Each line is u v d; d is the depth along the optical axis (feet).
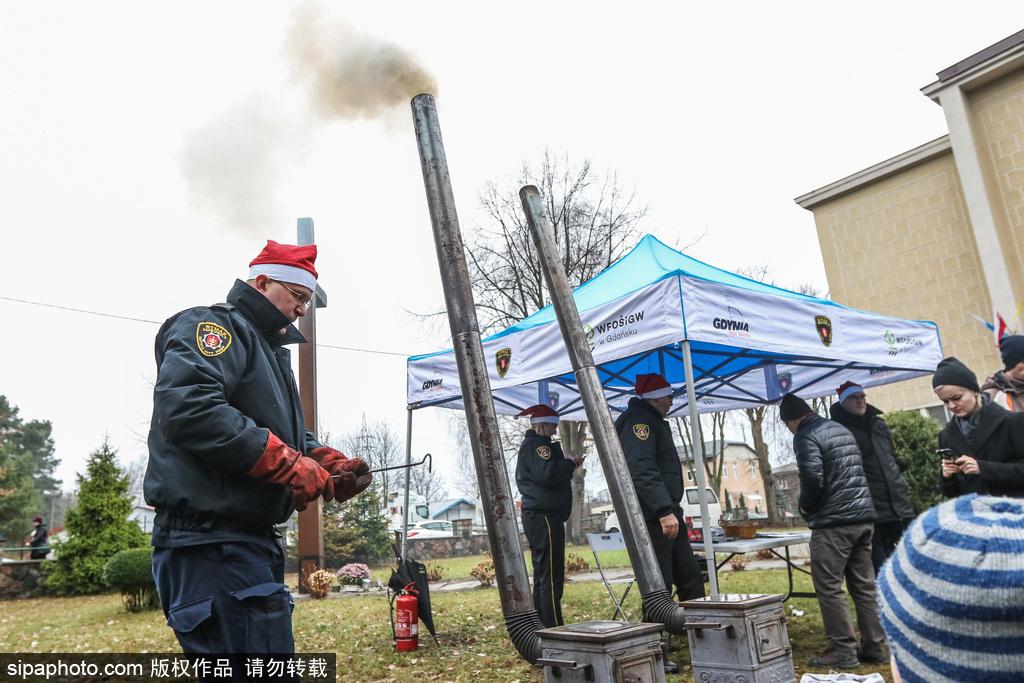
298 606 37.04
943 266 44.34
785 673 10.51
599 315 17.63
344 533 80.74
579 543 83.76
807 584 29.22
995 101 42.34
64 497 180.45
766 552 45.93
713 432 92.73
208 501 7.01
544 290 75.46
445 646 21.18
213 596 6.95
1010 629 2.48
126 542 51.67
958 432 13.43
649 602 13.44
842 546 15.21
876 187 47.57
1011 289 40.27
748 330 17.07
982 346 42.37
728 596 11.08
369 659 19.79
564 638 9.05
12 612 41.37
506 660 18.61
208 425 6.84
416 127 14.99
